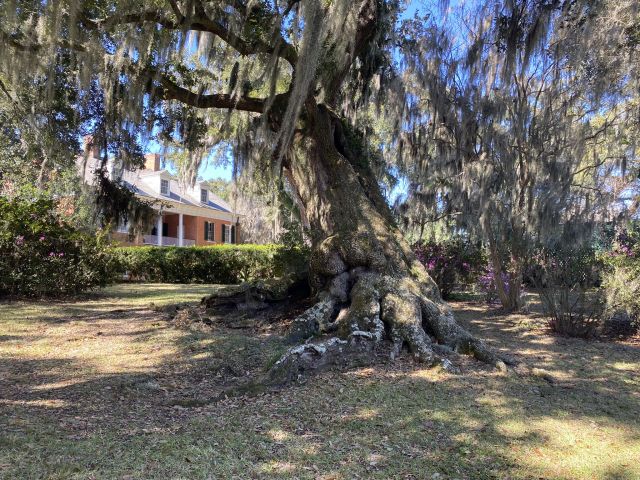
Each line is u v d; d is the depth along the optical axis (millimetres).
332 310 6914
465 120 9508
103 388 4723
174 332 7602
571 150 9234
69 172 14344
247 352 6195
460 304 12172
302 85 6340
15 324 8242
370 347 5820
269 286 8734
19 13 6773
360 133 10172
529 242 9680
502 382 5070
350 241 7230
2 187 13727
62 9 6516
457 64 9492
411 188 12469
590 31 7637
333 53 7539
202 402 4344
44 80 8086
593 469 3154
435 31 9336
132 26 7023
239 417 3979
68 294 12422
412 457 3281
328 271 7199
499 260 10562
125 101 7770
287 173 9734
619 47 8180
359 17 8391
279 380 4840
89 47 6957
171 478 2898
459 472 3080
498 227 10195
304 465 3137
